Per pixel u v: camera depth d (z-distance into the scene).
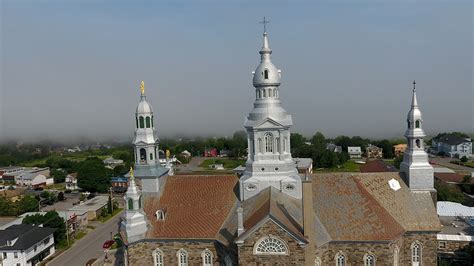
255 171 74.06
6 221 145.75
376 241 68.06
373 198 74.19
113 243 117.75
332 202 72.88
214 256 71.44
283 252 60.19
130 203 72.62
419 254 73.56
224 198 76.12
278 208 65.00
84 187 191.38
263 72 73.75
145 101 80.19
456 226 110.00
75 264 106.50
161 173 79.69
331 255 69.81
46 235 111.44
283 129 73.50
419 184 76.75
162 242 72.69
